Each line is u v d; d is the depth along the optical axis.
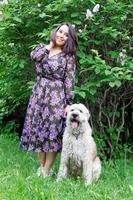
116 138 6.70
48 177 5.18
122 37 6.31
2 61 7.23
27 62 6.83
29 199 4.31
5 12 6.47
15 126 8.52
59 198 4.45
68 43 5.39
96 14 6.23
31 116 5.42
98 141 6.61
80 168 5.34
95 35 6.37
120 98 6.84
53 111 5.31
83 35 6.08
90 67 5.98
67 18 6.23
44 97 5.34
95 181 5.39
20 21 6.27
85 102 6.60
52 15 6.32
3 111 8.33
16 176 4.84
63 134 5.32
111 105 6.80
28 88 6.57
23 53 6.84
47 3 6.47
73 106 5.27
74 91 5.82
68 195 4.64
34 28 6.57
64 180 5.13
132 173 5.98
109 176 5.73
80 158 5.23
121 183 5.36
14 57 6.95
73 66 5.43
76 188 4.84
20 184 4.50
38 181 4.71
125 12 6.23
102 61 5.92
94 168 5.38
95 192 4.75
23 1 6.59
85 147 5.22
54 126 5.31
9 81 7.23
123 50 6.18
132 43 6.55
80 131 5.22
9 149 7.00
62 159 5.28
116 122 7.00
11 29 6.60
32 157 6.37
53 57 5.35
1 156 6.34
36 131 5.36
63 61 5.36
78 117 5.13
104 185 5.21
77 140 5.23
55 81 5.34
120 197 4.80
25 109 8.33
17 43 6.81
